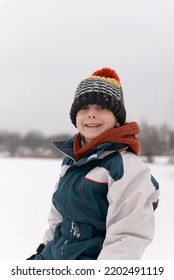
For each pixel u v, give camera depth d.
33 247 3.80
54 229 2.16
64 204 1.83
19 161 18.00
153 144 24.56
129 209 1.67
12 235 4.24
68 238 1.83
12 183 8.83
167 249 3.72
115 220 1.68
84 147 1.89
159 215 5.42
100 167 1.79
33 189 7.90
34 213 5.50
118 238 1.63
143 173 1.73
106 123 1.89
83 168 1.84
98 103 1.88
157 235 4.27
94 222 1.76
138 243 1.61
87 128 1.92
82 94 1.93
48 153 24.92
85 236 1.77
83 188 1.78
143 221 1.65
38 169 12.75
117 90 1.96
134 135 1.93
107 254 1.61
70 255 1.78
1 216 5.21
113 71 2.06
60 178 2.08
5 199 6.60
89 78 1.97
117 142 1.83
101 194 1.76
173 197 7.11
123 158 1.78
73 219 1.81
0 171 11.77
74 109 1.97
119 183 1.70
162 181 9.72
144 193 1.68
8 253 3.57
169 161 17.42
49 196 7.05
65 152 2.00
